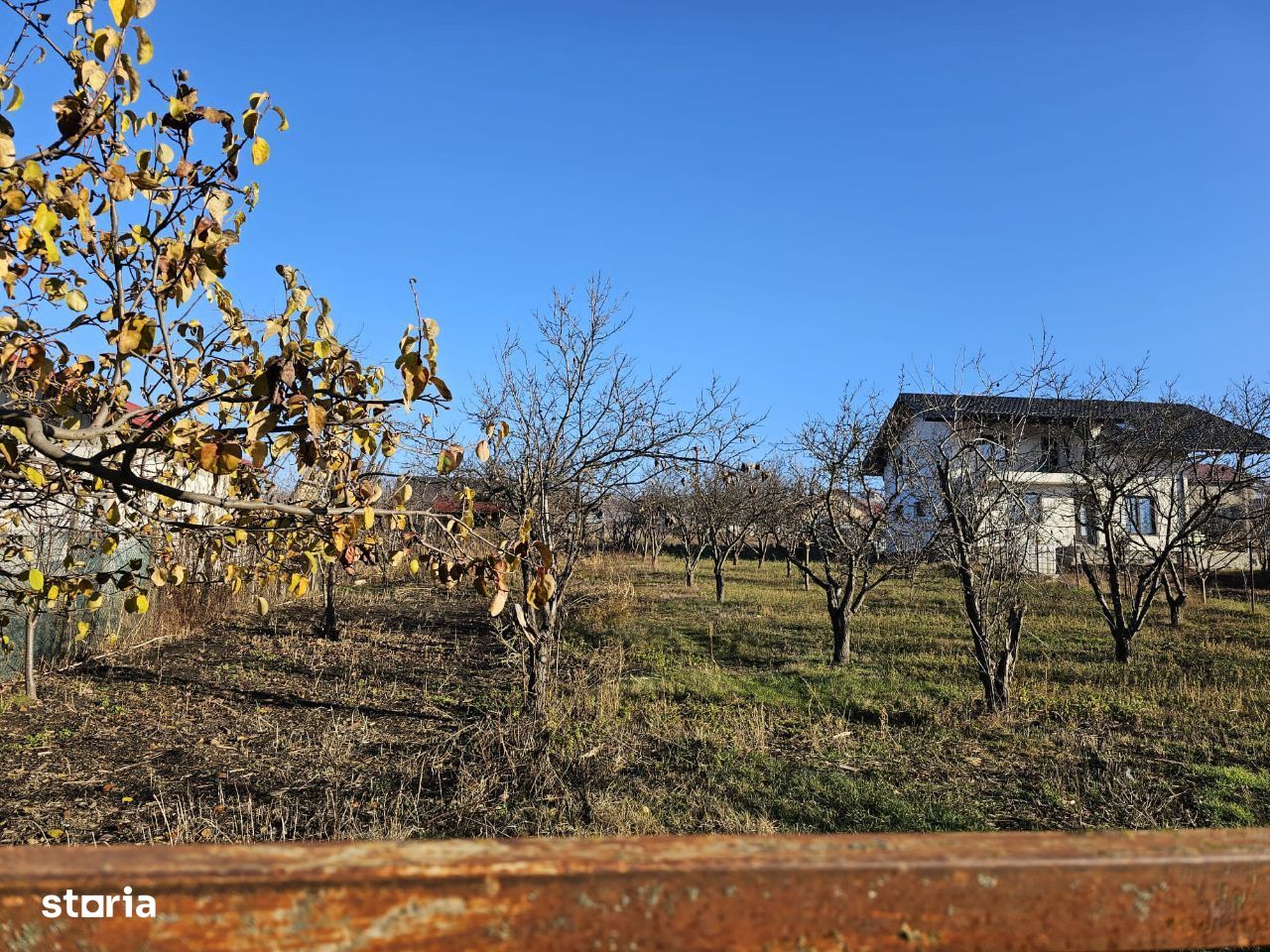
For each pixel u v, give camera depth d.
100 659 9.05
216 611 11.98
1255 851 0.84
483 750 5.75
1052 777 5.48
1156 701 7.55
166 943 0.72
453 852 0.78
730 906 0.77
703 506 15.90
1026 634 11.35
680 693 7.93
